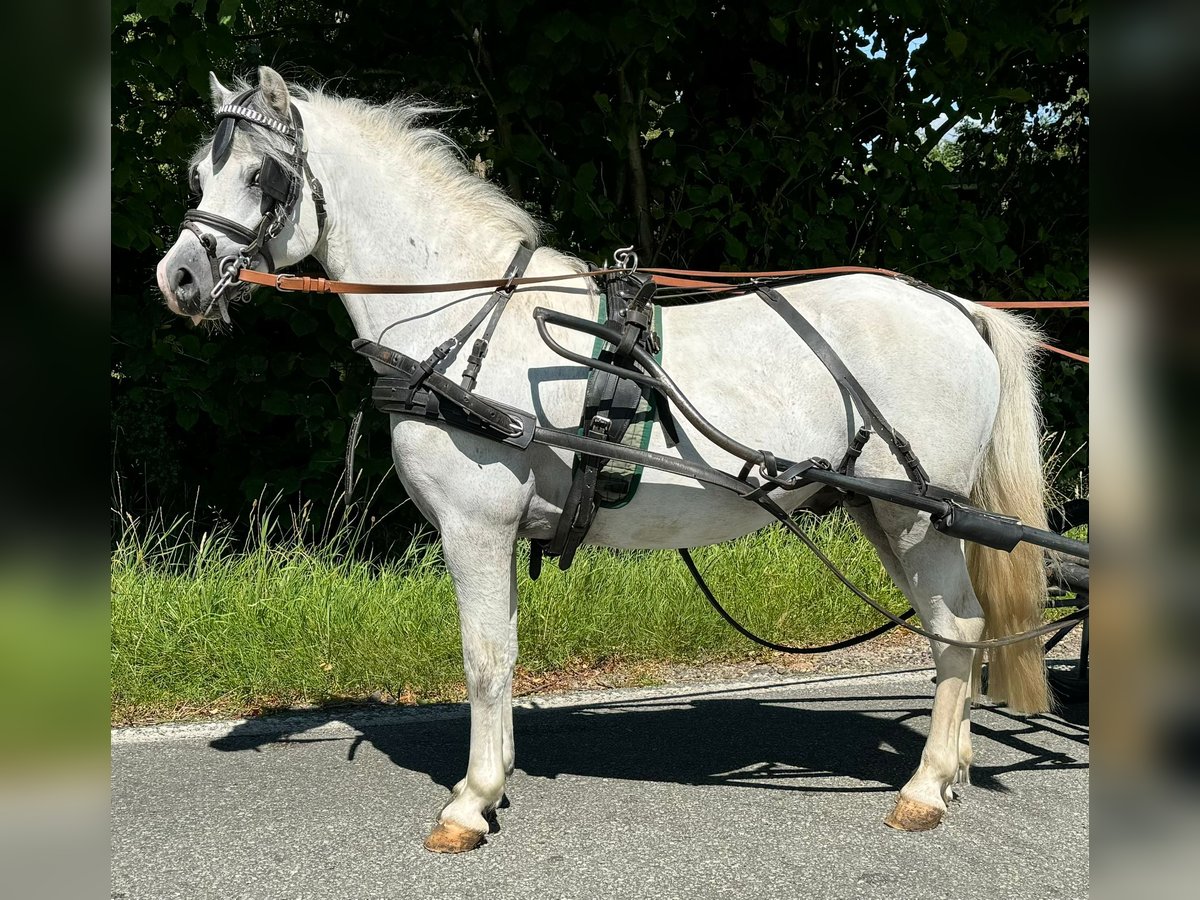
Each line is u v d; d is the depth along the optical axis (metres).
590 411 2.63
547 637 4.26
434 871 2.53
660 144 5.53
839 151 5.63
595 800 2.97
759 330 2.80
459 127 5.54
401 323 2.72
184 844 2.68
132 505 5.62
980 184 6.61
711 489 2.73
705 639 4.45
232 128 2.54
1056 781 3.12
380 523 5.80
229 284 2.55
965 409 2.81
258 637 4.08
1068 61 6.43
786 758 3.32
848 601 4.75
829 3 5.11
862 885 2.45
